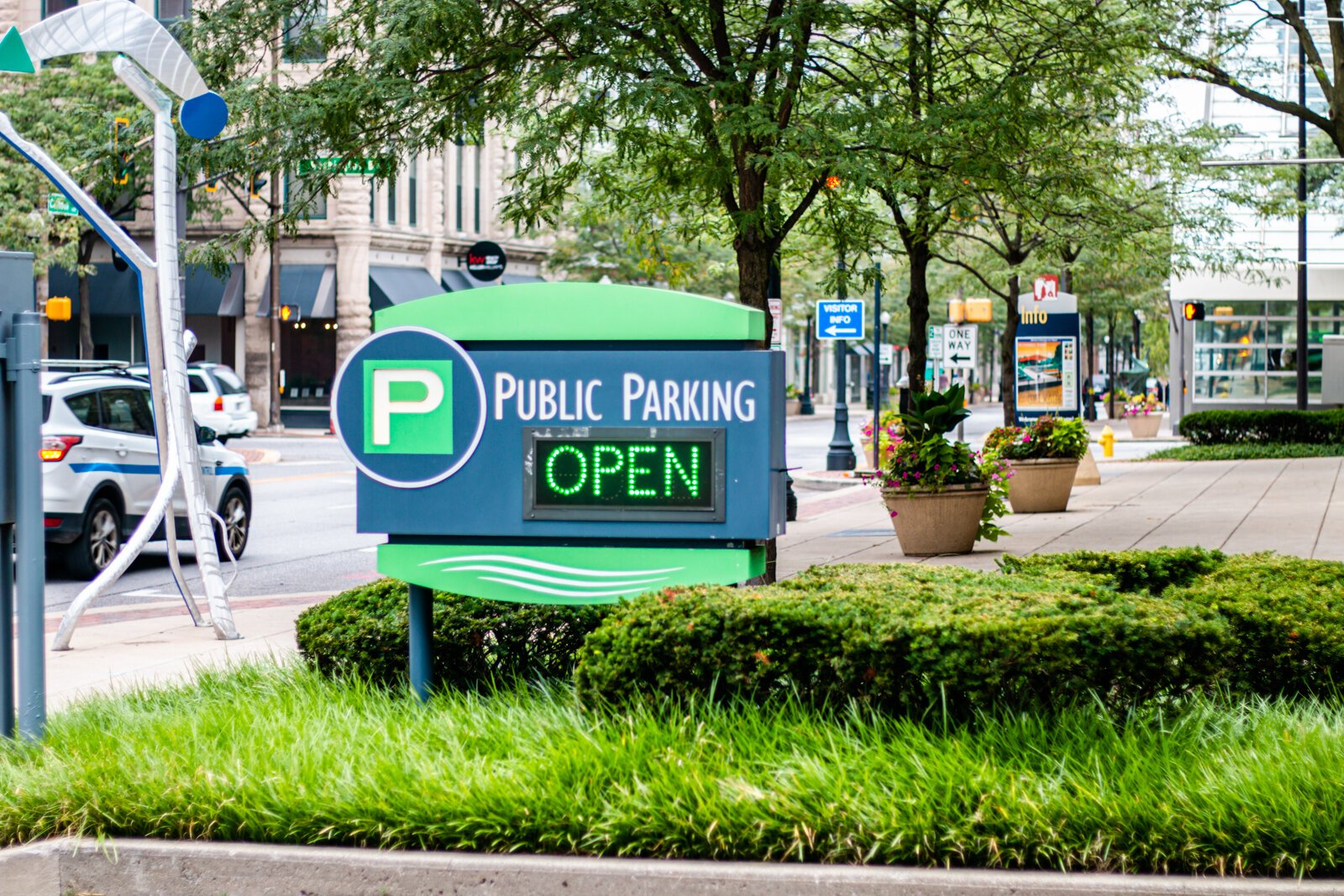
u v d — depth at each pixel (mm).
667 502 6312
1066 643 5582
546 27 11422
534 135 11750
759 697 5848
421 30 10945
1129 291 45812
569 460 6387
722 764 5270
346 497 26125
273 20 12023
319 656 7152
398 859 5008
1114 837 4777
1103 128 21344
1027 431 20391
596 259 59625
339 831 5191
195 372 36375
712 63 11766
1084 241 21969
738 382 6246
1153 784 5035
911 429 15391
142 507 15969
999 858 4805
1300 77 34094
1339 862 4652
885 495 15461
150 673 9039
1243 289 47375
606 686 5875
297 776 5445
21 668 6484
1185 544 15227
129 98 40125
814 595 6148
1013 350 26797
